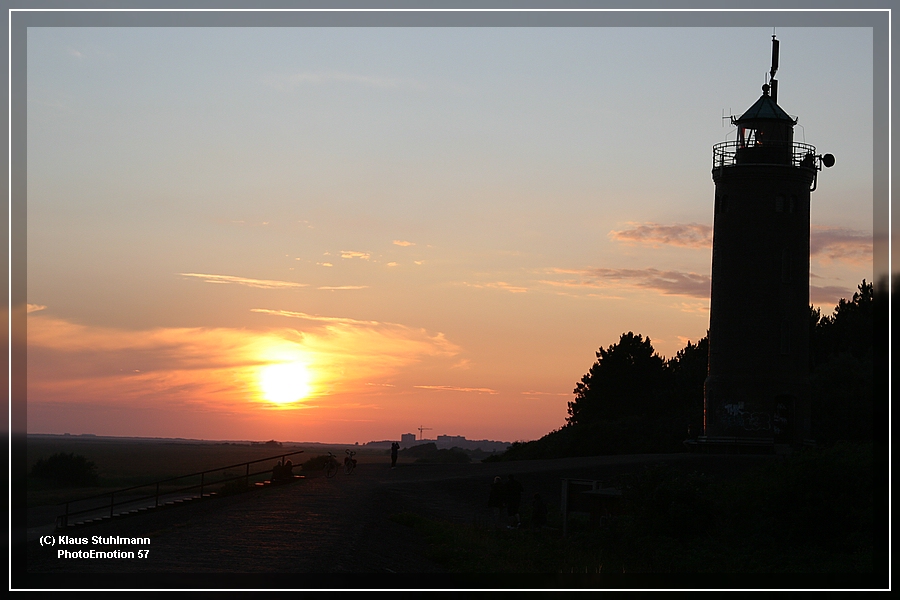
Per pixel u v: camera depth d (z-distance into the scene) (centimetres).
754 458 5747
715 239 6631
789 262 6438
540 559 2606
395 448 6488
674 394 9012
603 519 3259
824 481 3150
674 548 2911
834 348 8875
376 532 2644
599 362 9562
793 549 2955
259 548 2044
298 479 5116
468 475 5441
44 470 8669
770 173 6444
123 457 16950
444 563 2384
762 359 6316
